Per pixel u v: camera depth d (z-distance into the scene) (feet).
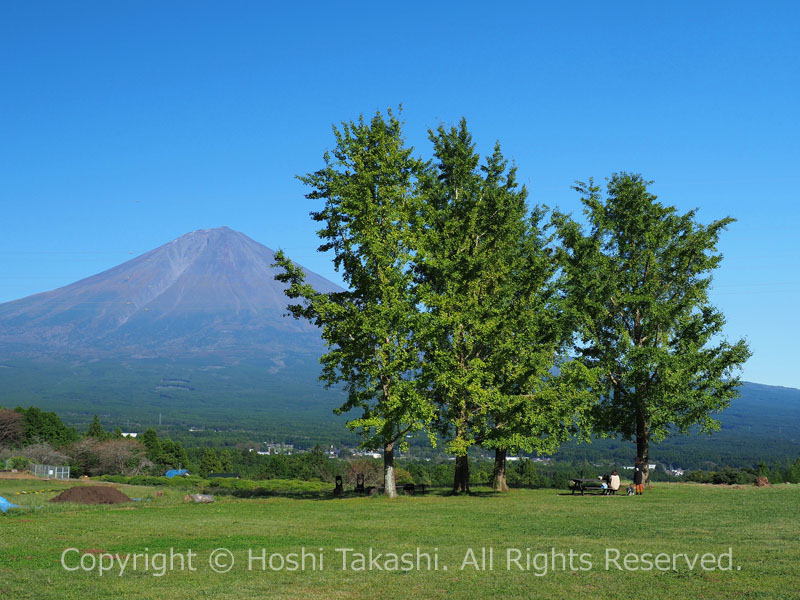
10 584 40.14
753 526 63.52
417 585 41.01
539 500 96.94
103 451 303.68
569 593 38.75
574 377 109.91
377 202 105.70
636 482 126.82
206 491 118.73
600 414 125.08
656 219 127.13
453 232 112.78
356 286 107.04
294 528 64.80
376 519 72.74
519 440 104.99
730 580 40.63
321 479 314.76
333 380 106.11
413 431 103.91
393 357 101.19
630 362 118.21
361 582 41.88
